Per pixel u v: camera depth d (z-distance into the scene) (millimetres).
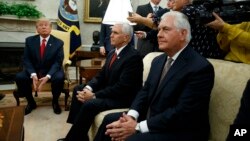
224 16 1819
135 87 2404
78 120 2285
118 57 2471
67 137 2316
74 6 5070
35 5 5016
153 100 1794
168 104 1712
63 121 3273
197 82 1621
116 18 2682
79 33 5148
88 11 5363
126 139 1645
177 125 1629
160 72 1855
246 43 1729
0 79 4910
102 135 1970
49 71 3533
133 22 2514
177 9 2104
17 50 4969
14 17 4707
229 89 1727
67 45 4148
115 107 2344
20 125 1798
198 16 1805
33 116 3395
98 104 2273
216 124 1751
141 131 1691
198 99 1616
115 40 2432
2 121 1860
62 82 3529
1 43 4785
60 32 4172
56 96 3537
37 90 3395
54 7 5164
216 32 2043
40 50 3652
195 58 1703
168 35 1702
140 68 2422
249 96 1310
